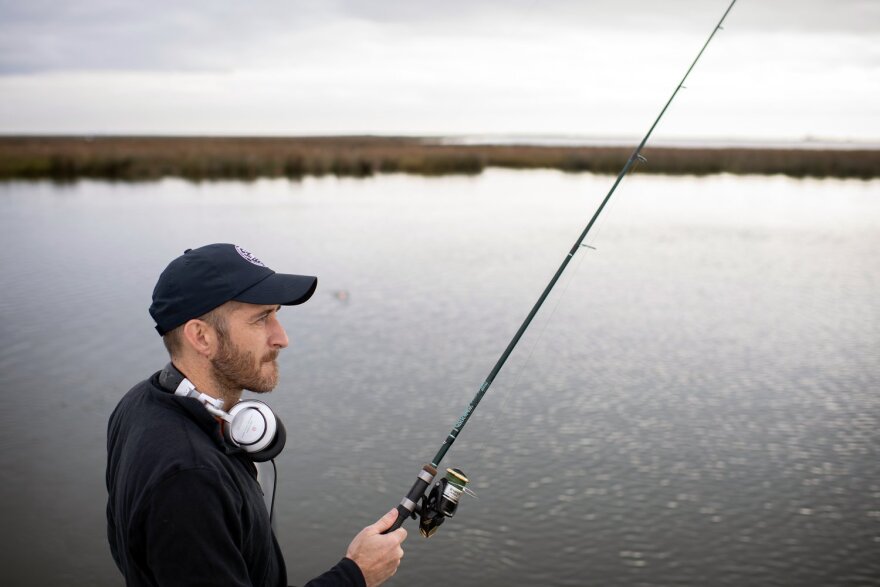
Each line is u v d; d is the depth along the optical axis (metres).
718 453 10.94
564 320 17.48
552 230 30.50
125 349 14.54
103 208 34.31
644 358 14.91
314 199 40.41
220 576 1.39
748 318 17.86
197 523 1.39
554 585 8.02
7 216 31.11
